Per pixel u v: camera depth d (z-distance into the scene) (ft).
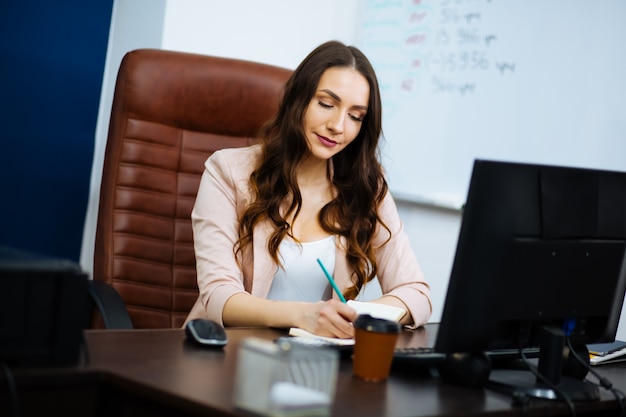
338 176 6.79
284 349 3.76
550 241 4.85
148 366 4.24
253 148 6.76
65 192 10.37
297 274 6.54
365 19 11.64
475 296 4.65
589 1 9.15
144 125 7.30
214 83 7.46
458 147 10.38
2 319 3.79
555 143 9.39
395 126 11.20
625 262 5.32
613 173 5.16
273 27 10.94
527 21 9.74
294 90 6.48
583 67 9.17
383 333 4.58
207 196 6.52
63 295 3.93
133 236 7.25
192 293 7.42
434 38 10.75
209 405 3.71
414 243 10.90
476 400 4.49
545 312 4.94
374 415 3.92
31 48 9.80
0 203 9.84
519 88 9.77
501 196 4.62
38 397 3.84
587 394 4.83
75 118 10.31
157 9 10.04
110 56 10.51
